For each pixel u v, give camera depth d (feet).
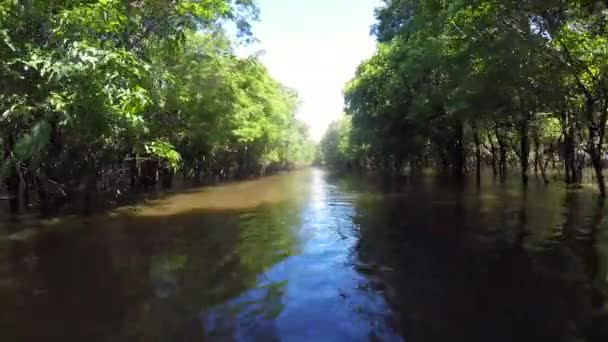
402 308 19.93
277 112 148.87
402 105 102.99
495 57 46.75
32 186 55.98
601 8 38.17
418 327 17.90
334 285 23.27
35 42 34.09
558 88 52.54
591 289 21.62
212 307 20.24
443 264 26.78
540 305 19.88
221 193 81.41
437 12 51.24
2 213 51.21
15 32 32.83
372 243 33.17
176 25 45.75
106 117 38.99
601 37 46.68
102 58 30.86
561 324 17.87
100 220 46.44
